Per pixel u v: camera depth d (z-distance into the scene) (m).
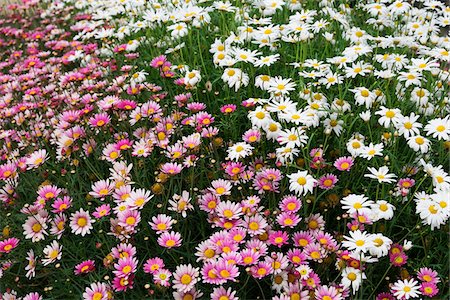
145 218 0.94
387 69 1.14
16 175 1.05
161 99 1.18
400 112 1.03
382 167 0.88
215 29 1.37
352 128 1.06
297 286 0.78
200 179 0.97
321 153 0.96
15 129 1.24
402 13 1.41
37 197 1.02
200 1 1.36
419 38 1.29
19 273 0.94
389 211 0.83
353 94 1.13
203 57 1.33
